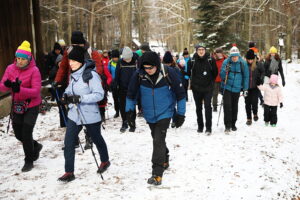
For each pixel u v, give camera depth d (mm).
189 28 32500
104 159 5270
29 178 5125
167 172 5332
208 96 7473
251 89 8891
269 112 8648
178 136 7527
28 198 4465
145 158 6047
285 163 6090
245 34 36219
